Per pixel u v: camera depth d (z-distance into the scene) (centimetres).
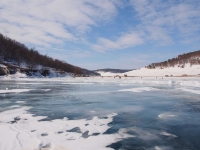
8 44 11469
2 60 9669
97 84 4138
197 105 1560
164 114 1238
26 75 8162
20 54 11388
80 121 1052
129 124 1010
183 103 1652
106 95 2175
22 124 977
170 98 1947
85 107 1461
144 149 696
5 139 744
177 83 4231
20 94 2234
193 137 823
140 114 1239
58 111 1315
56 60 14038
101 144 730
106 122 1045
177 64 15012
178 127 963
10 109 1368
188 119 1117
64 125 968
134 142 761
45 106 1492
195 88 3078
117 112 1295
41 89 2875
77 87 3294
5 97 1983
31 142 719
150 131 900
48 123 1000
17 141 722
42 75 9138
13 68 8400
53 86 3500
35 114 1217
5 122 1019
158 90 2756
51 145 705
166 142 765
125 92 2492
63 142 737
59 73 10544
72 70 14062
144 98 1948
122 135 839
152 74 12788
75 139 774
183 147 718
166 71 13138
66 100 1803
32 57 11394
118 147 709
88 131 885
